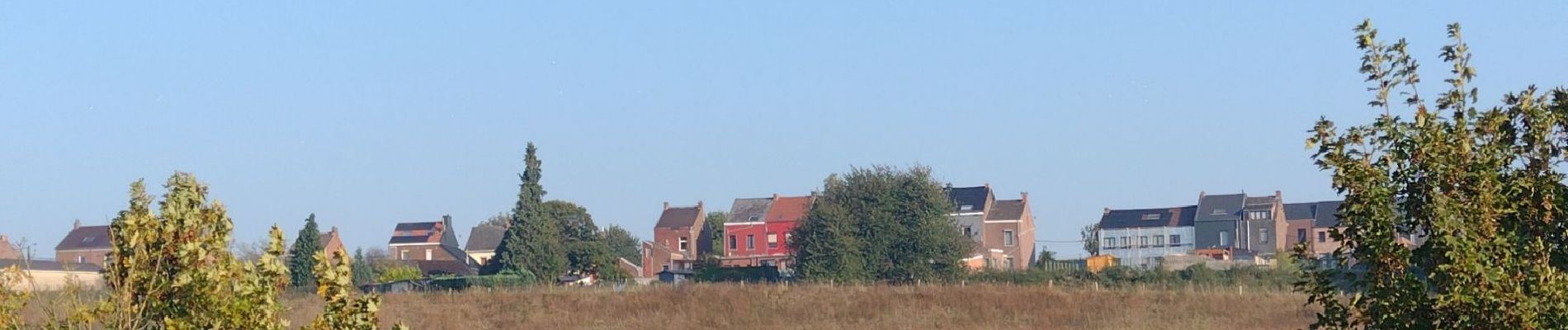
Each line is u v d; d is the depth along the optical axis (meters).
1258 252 86.31
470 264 100.94
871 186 70.69
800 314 44.84
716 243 104.25
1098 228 95.00
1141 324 39.53
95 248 82.62
